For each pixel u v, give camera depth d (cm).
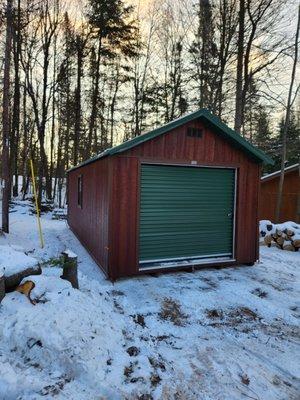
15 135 2012
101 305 453
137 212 664
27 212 1612
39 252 866
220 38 1476
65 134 2791
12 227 1188
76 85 2077
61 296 412
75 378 310
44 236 1090
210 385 332
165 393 310
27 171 2470
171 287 614
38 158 2575
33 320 360
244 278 688
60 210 1803
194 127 711
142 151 663
